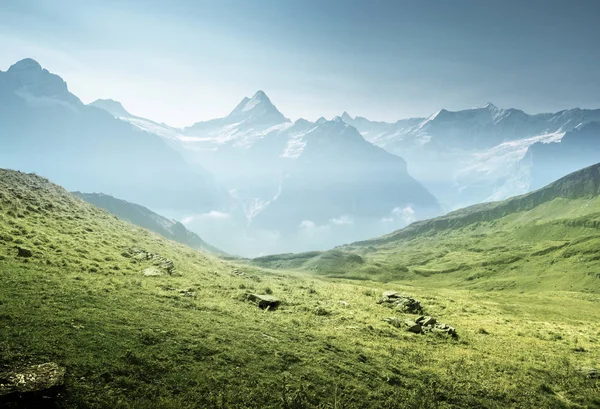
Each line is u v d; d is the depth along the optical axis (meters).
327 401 20.72
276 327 31.48
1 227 39.41
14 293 24.64
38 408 14.70
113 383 17.50
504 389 26.84
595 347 42.25
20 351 17.78
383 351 30.81
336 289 69.50
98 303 26.58
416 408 22.12
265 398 19.53
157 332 23.75
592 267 178.38
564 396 27.56
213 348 23.44
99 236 53.06
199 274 51.84
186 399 17.84
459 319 54.31
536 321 59.97
